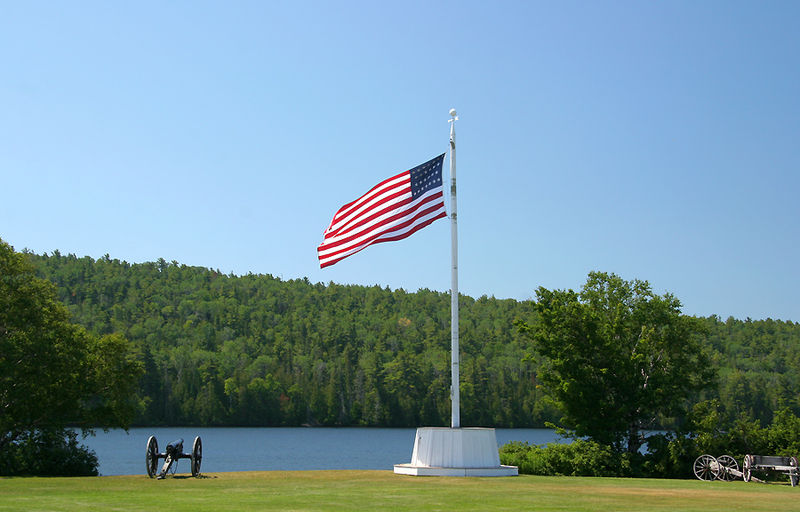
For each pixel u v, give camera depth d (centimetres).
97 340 4612
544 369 4512
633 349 4384
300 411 17462
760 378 15250
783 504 1870
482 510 1622
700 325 4428
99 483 2320
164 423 15912
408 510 1608
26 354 4109
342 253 2777
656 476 3903
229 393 16750
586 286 4644
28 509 1566
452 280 2800
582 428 4212
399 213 2736
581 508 1688
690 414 4212
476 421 17038
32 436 4128
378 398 17325
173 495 1906
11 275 4369
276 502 1745
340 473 2742
